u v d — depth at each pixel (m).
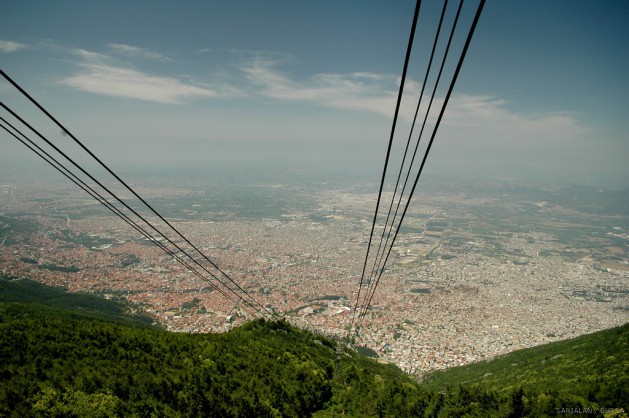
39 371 24.25
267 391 29.44
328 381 38.62
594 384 27.38
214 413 24.09
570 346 51.06
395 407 31.16
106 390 23.53
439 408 30.33
